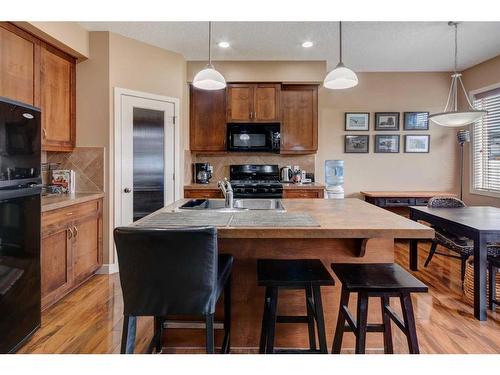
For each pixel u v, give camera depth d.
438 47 4.12
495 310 2.74
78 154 3.61
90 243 3.35
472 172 5.00
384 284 1.56
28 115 2.12
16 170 2.01
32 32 2.86
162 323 2.00
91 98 3.58
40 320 2.31
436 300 2.94
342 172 5.33
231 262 1.89
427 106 5.26
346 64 4.82
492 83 4.54
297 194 4.45
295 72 4.58
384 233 1.63
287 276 1.69
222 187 2.55
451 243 3.28
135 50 3.82
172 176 4.19
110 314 2.62
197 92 4.69
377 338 2.13
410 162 5.32
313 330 1.86
